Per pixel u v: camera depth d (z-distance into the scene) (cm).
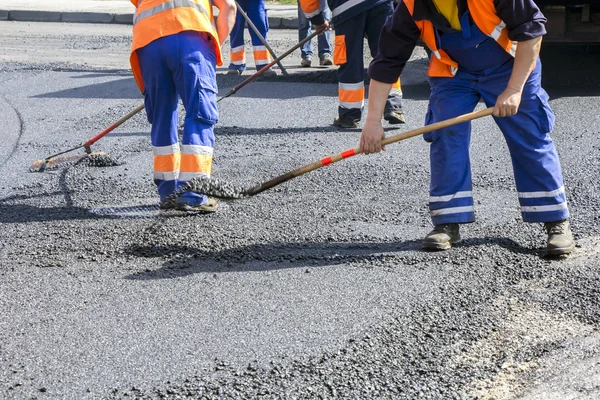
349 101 845
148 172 720
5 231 568
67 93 1061
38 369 377
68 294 458
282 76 1136
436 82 501
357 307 432
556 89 979
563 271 475
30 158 780
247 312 430
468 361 378
